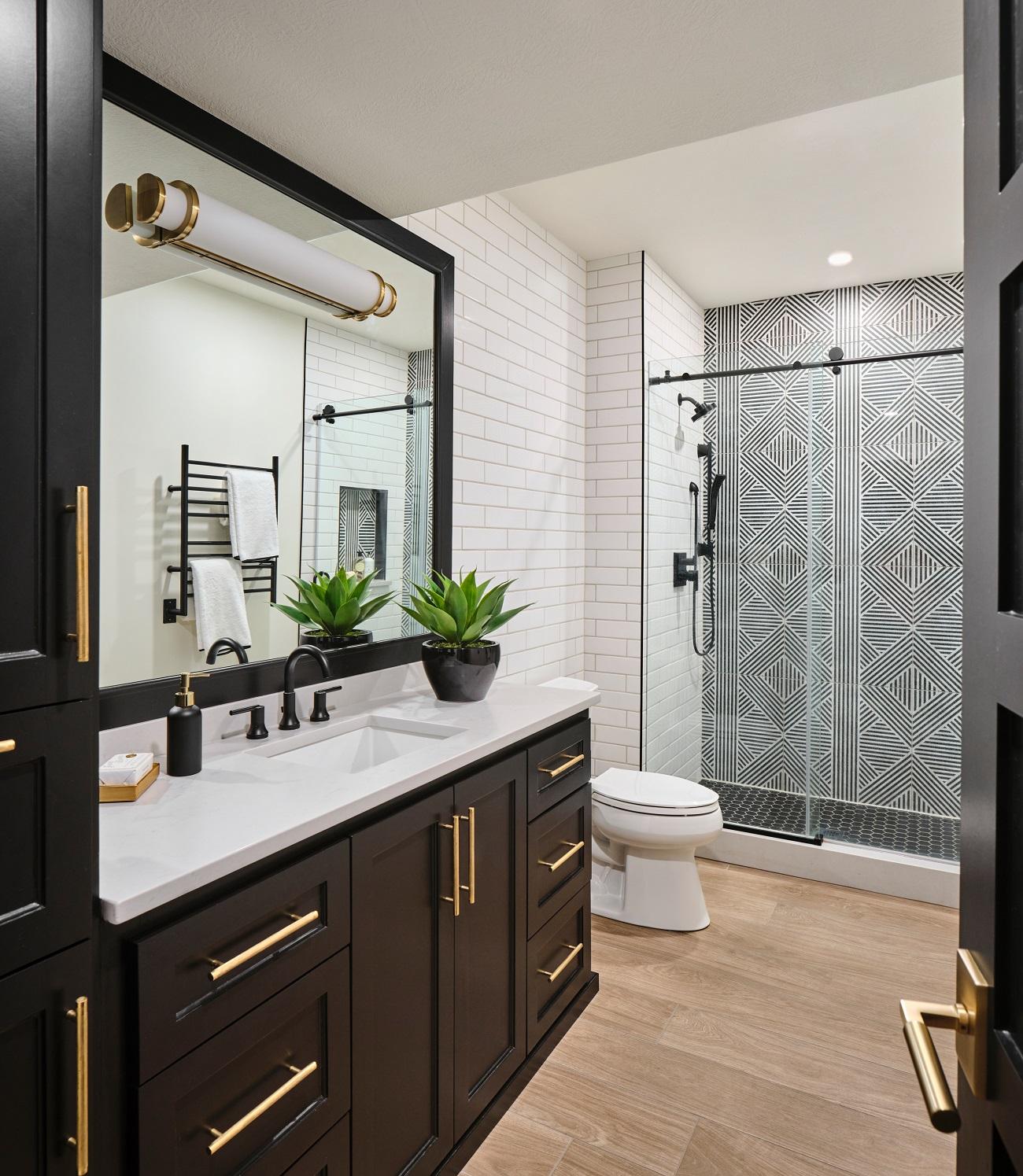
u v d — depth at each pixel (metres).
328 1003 1.26
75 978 0.87
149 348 1.51
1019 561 0.53
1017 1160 0.50
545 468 3.34
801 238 3.44
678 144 1.77
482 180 1.94
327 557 1.97
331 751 1.82
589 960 2.27
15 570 0.81
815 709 3.37
